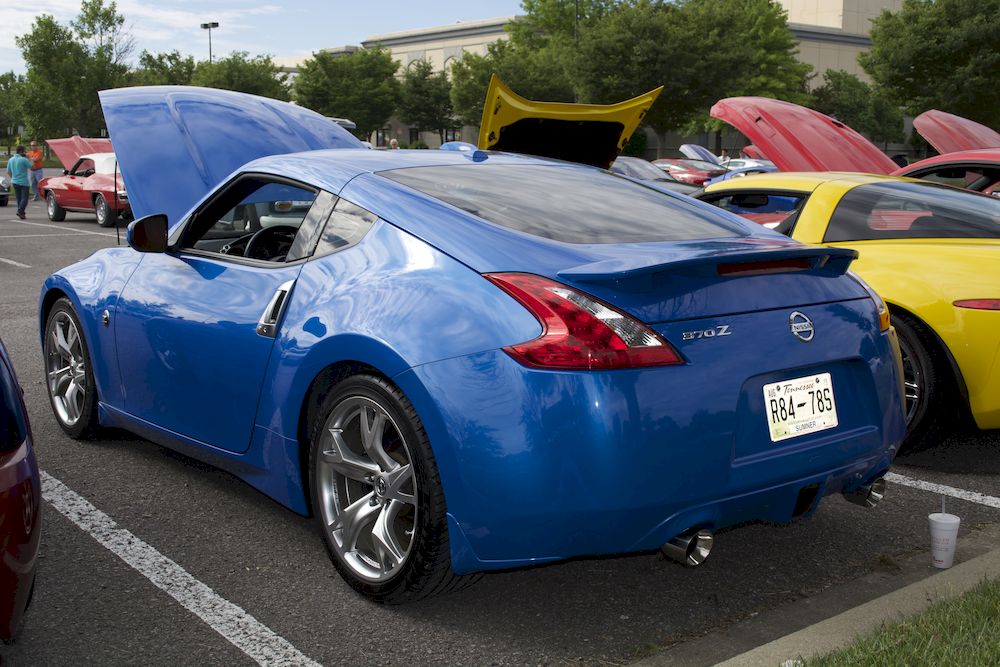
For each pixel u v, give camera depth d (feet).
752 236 10.85
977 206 16.26
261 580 10.43
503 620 9.62
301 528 11.93
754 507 9.03
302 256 10.78
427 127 258.37
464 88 215.51
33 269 39.22
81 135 211.00
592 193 11.39
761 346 8.87
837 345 9.47
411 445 8.94
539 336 8.29
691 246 9.66
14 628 7.50
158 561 10.89
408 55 336.70
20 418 7.68
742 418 8.79
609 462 8.05
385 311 9.21
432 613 9.74
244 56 239.91
